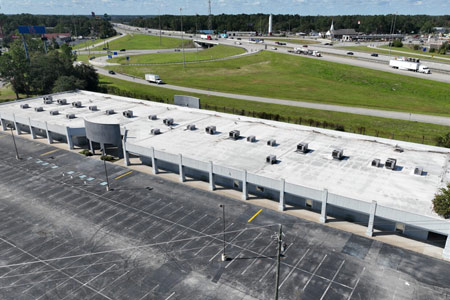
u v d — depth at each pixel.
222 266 37.94
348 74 148.12
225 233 43.50
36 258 39.78
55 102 92.62
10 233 44.38
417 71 147.12
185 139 63.81
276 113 97.25
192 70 169.12
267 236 42.81
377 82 136.38
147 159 63.41
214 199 51.38
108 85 139.25
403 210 38.84
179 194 53.00
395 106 108.00
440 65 159.00
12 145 74.50
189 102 87.62
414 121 89.19
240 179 50.03
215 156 56.31
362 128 81.50
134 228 44.91
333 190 45.19
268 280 35.84
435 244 40.59
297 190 45.47
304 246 40.81
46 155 68.88
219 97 118.31
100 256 39.91
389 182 46.75
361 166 51.59
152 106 86.75
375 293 33.94
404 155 54.91
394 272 36.50
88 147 72.50
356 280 35.59
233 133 62.91
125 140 63.25
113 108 85.38
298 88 133.50
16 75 124.06
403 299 33.16
